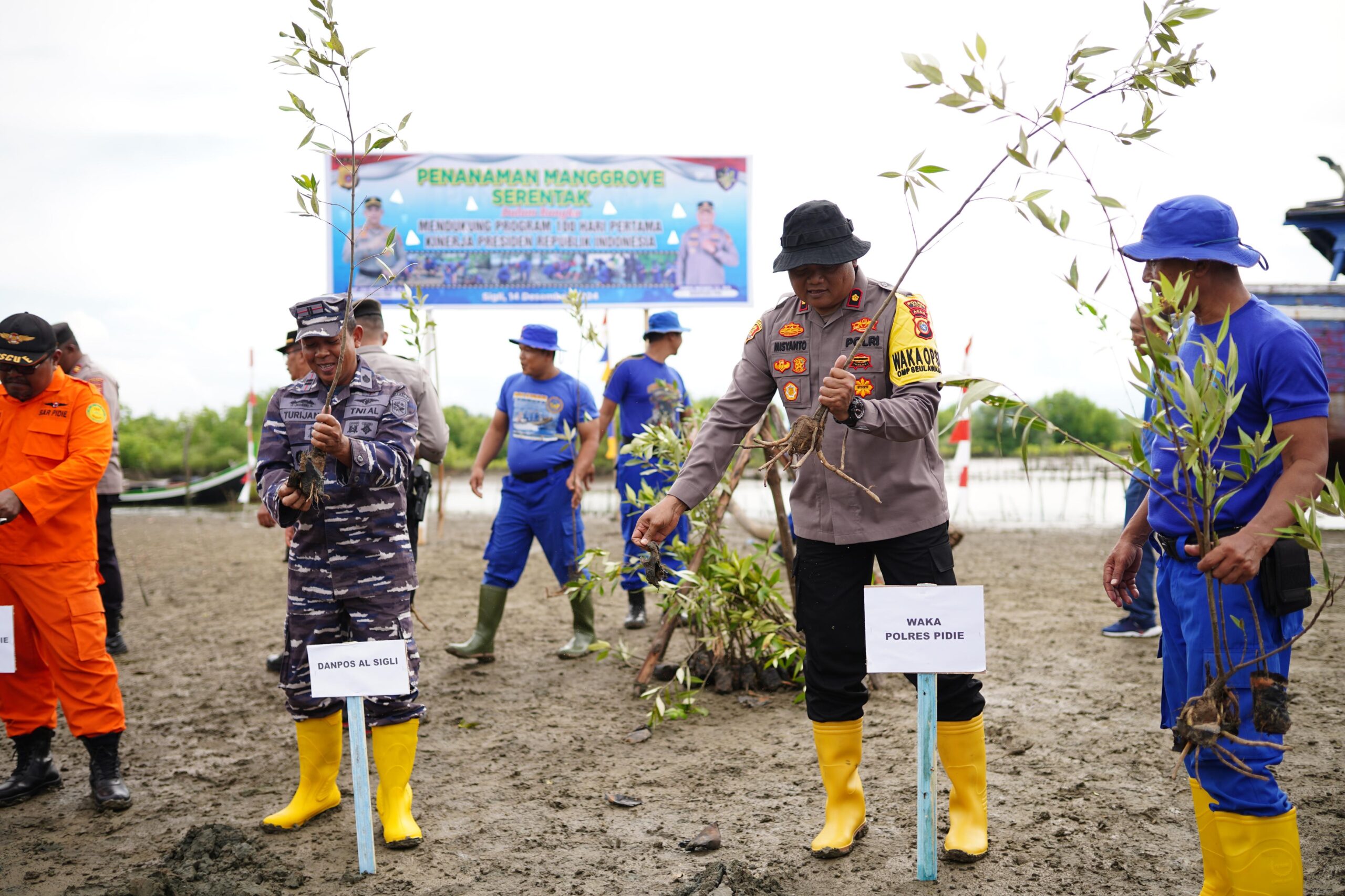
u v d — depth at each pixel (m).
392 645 3.05
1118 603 2.89
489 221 12.12
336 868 3.15
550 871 3.10
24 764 3.89
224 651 6.41
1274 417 2.29
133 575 9.76
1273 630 2.35
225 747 4.46
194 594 8.65
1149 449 2.73
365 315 4.93
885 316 2.97
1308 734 4.14
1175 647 2.59
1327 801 3.42
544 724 4.71
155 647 6.56
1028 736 4.28
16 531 3.59
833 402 2.66
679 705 4.83
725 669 5.26
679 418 6.55
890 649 2.89
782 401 3.17
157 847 3.38
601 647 4.98
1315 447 2.24
